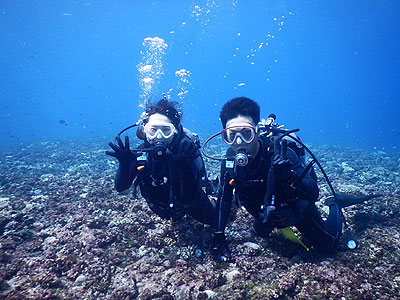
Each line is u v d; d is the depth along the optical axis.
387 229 3.92
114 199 5.64
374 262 3.06
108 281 2.96
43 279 2.87
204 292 2.64
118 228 4.23
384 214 4.41
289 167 2.48
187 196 3.16
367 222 4.13
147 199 3.34
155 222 4.31
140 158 3.08
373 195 4.41
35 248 3.72
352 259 3.12
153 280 2.95
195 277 2.96
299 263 3.13
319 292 2.51
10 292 2.68
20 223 4.40
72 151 17.25
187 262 3.26
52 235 4.16
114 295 2.71
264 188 2.85
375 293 2.46
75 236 4.09
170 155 2.97
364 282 2.62
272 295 2.51
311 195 2.66
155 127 3.02
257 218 3.19
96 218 4.50
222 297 2.56
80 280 2.97
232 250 3.44
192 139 3.43
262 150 2.82
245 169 2.87
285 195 2.63
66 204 5.40
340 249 3.42
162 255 3.47
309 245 3.48
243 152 2.60
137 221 4.37
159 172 3.09
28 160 13.95
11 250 3.65
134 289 2.80
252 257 3.32
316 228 2.99
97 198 5.69
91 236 3.93
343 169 10.82
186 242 3.71
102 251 3.57
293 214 2.73
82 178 8.55
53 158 14.36
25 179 8.60
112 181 7.46
